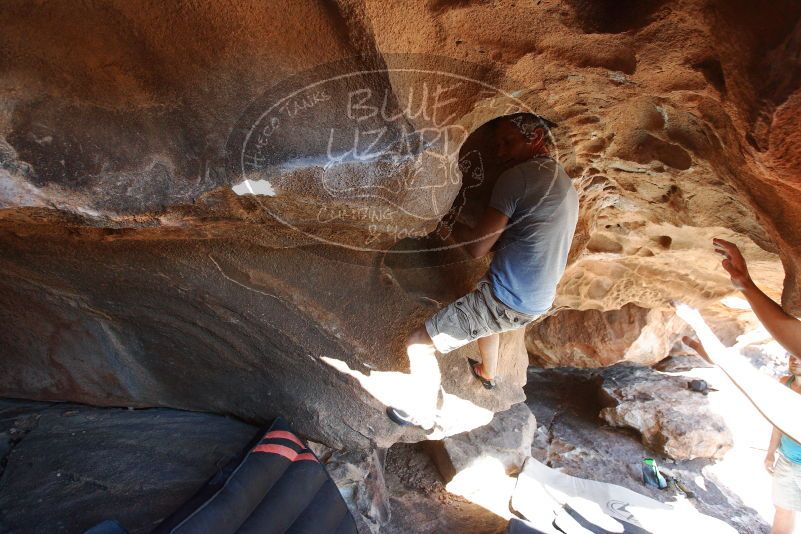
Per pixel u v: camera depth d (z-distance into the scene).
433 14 1.49
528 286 2.24
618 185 3.15
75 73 1.51
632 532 3.28
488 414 3.00
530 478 3.60
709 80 1.60
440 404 2.78
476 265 2.87
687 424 4.43
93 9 1.44
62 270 2.21
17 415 2.58
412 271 2.81
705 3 1.37
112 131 1.56
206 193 1.65
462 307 2.36
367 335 2.48
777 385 2.53
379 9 1.43
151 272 2.22
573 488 3.63
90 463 2.35
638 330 5.13
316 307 2.37
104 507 2.17
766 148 1.46
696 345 3.23
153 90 1.58
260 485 2.24
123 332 2.50
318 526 2.27
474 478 3.57
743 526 3.74
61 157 1.53
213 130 1.61
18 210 1.57
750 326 5.41
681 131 2.24
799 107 1.29
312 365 2.51
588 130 2.45
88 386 2.62
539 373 5.80
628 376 5.29
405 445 3.92
